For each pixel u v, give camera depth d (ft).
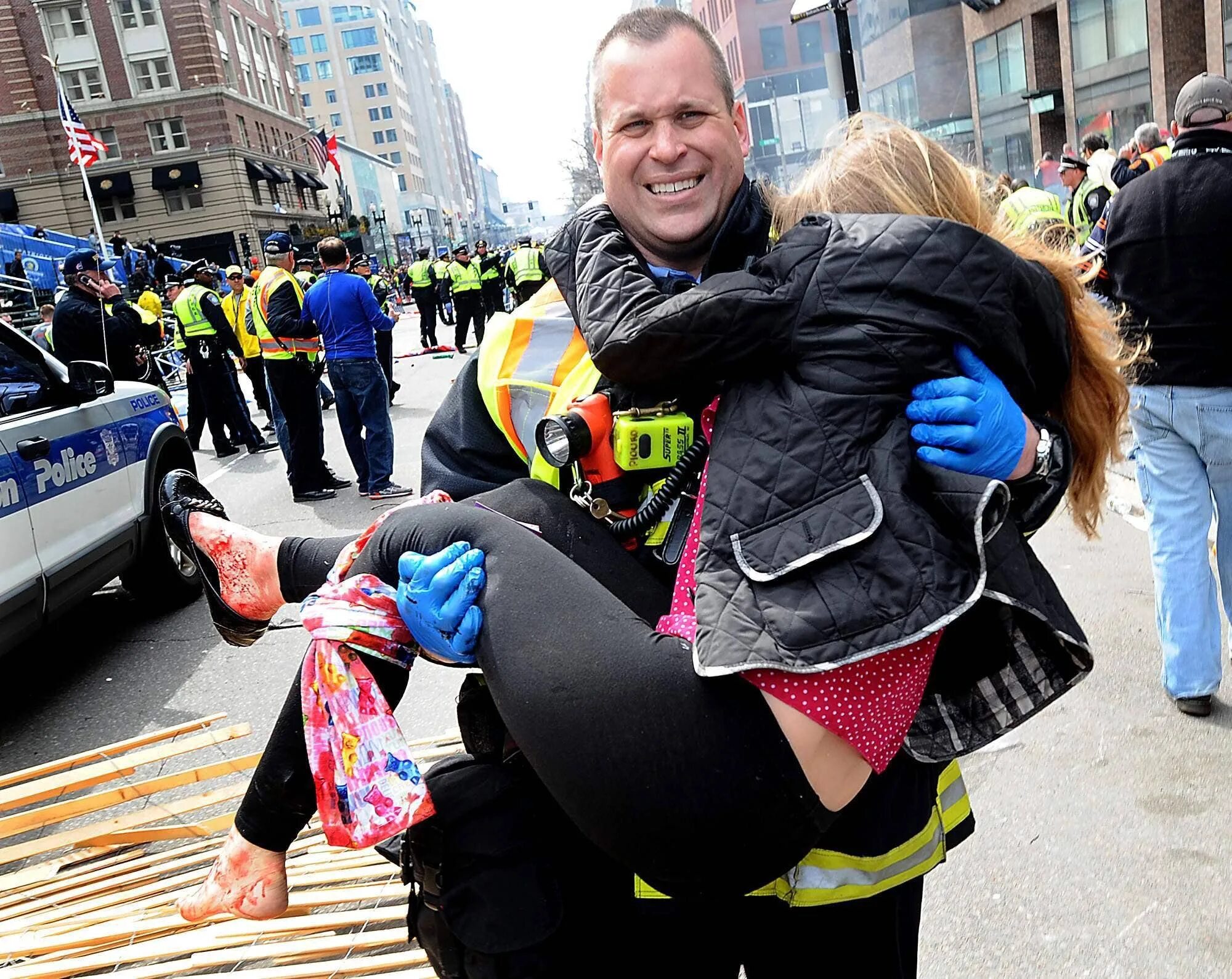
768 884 3.83
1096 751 10.65
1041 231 4.63
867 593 3.37
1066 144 81.61
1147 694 11.69
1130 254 10.41
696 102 4.50
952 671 4.34
